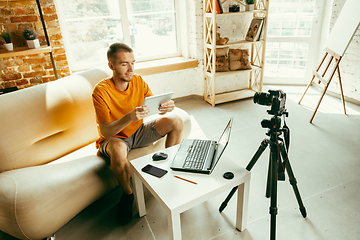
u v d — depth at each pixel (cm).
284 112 140
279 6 373
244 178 135
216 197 186
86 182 157
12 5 257
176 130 187
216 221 165
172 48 374
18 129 165
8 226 135
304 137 259
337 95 349
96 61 334
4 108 164
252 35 336
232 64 348
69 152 194
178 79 363
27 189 137
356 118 291
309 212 168
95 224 167
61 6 295
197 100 375
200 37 344
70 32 309
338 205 172
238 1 320
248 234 154
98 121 166
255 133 273
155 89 354
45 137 180
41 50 248
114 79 171
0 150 157
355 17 262
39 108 178
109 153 163
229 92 391
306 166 215
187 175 137
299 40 380
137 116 151
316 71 314
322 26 366
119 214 166
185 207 119
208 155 147
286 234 152
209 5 318
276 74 413
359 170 205
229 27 356
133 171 149
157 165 146
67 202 147
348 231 152
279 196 183
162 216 171
